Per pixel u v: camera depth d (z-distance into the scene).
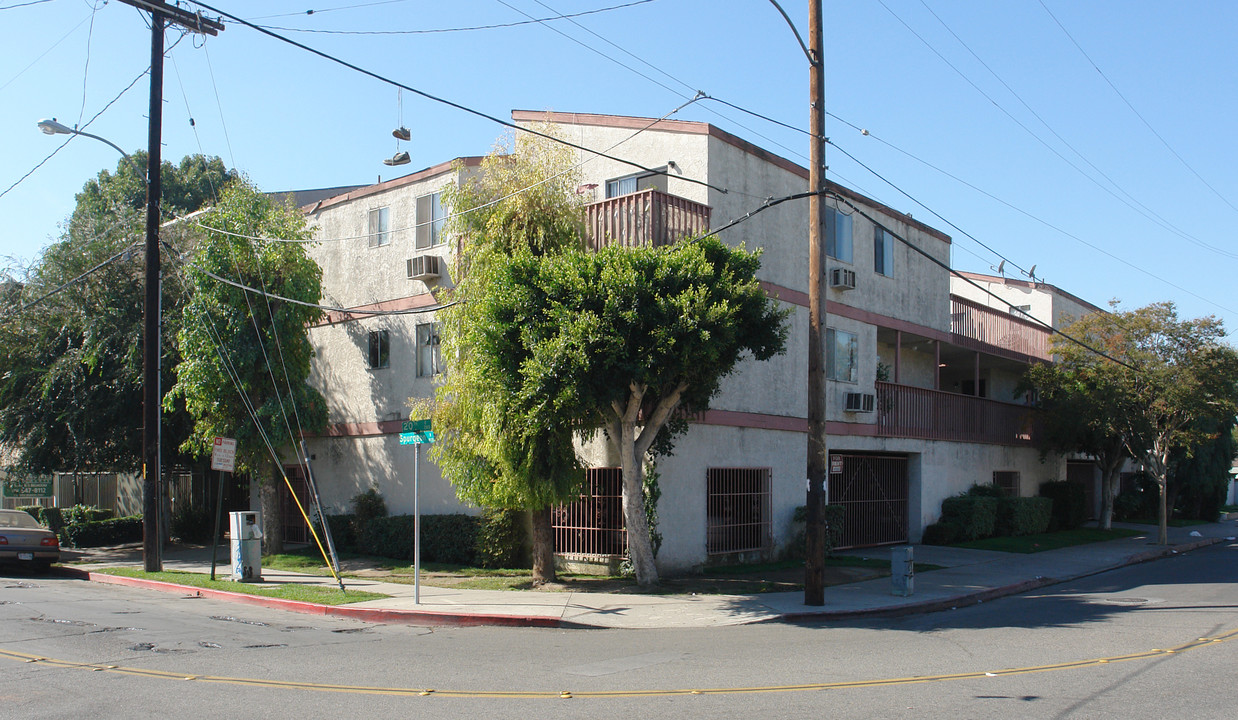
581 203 16.86
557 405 12.88
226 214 20.34
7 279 23.14
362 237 22.42
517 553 18.16
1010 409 28.97
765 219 19.89
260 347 20.20
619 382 13.33
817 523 13.77
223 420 20.36
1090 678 8.43
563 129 20.53
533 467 14.85
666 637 11.34
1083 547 24.05
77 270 22.00
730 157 19.00
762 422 19.44
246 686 8.06
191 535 26.53
